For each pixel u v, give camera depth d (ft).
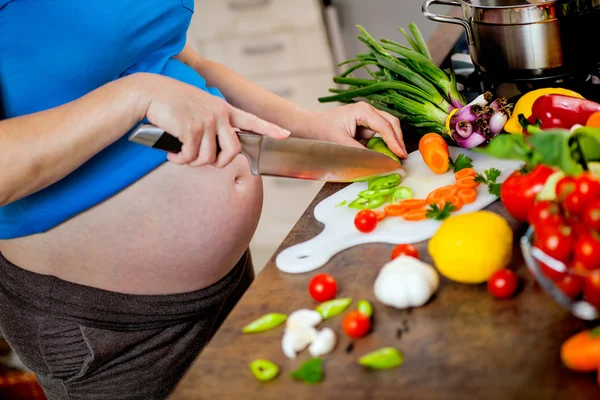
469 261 2.72
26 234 3.76
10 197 3.26
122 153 3.69
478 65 4.45
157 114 3.20
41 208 3.65
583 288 2.40
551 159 2.57
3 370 6.28
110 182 3.69
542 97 3.54
